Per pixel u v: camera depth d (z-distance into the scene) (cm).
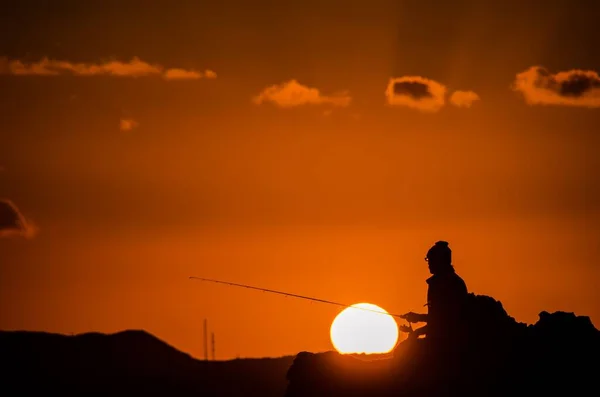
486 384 10631
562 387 10650
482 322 10838
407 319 10825
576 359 10806
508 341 10875
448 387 10631
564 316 11138
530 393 10625
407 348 10888
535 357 10812
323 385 10906
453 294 10738
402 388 10719
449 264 10819
